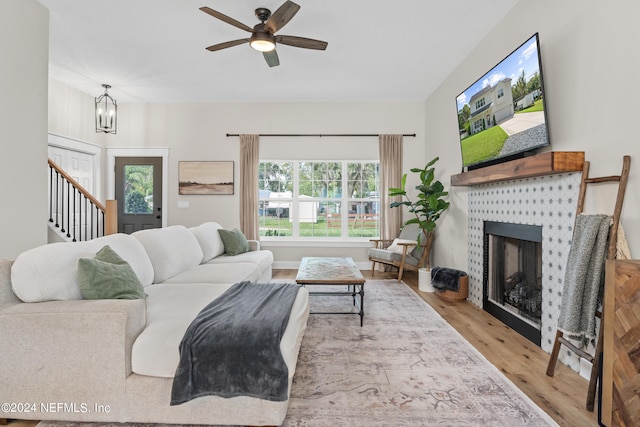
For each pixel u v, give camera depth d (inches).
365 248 220.4
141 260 97.6
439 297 152.0
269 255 172.1
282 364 57.9
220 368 57.8
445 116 179.0
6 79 103.2
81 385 59.8
